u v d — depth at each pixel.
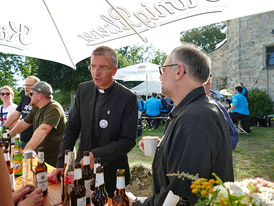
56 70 16.94
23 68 18.64
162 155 1.18
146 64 10.96
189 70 1.26
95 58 2.07
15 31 2.00
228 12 1.39
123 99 2.18
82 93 2.37
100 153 1.90
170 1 1.55
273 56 11.02
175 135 1.07
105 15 1.86
